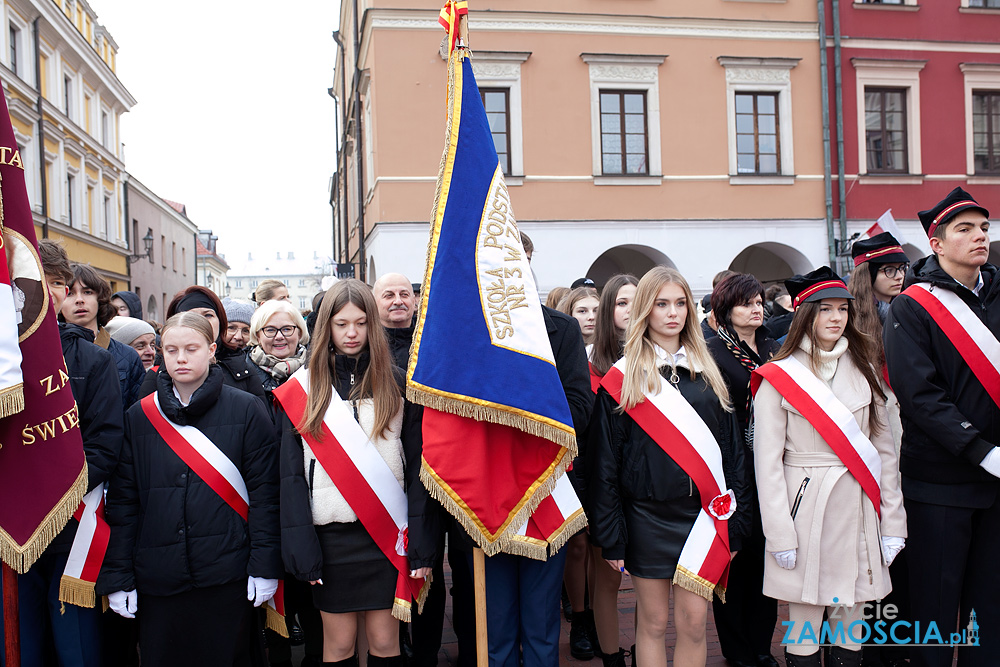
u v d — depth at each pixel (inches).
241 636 112.5
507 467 106.2
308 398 110.0
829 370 119.6
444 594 134.3
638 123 531.8
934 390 115.3
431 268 105.0
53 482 97.2
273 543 111.5
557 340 117.1
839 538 114.3
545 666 108.1
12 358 90.1
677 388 115.5
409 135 488.7
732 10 541.3
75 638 111.7
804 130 552.1
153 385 119.2
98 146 934.4
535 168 509.7
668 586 114.0
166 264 1305.4
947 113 574.6
